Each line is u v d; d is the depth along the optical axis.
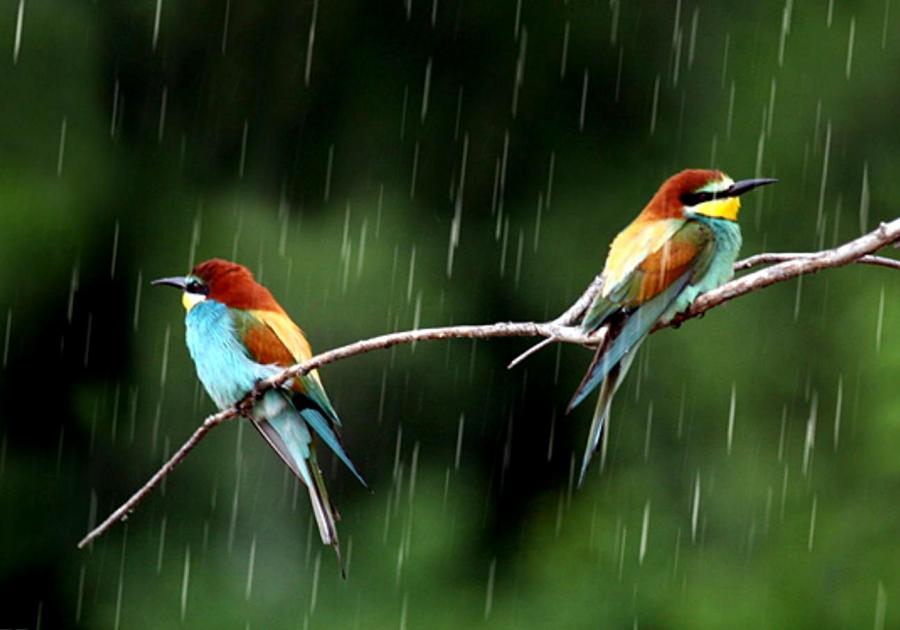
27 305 15.17
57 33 15.38
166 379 15.63
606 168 16.70
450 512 16.30
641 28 16.89
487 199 16.53
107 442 15.71
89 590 15.74
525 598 16.36
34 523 15.75
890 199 16.86
